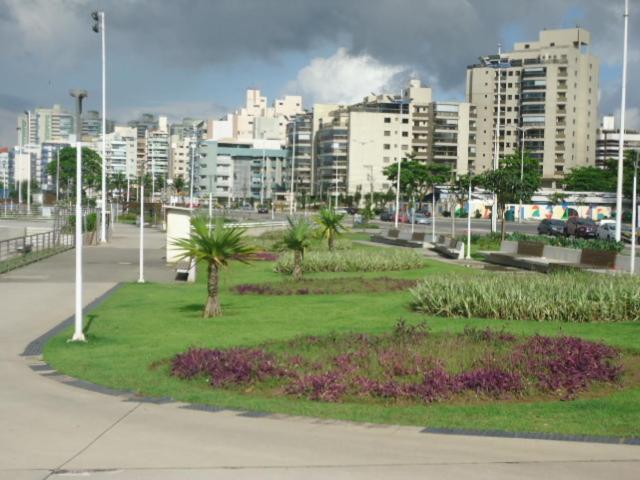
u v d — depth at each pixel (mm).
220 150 157625
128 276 28922
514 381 10617
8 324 17641
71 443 7996
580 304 17344
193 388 11000
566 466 7070
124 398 10297
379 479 6727
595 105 132750
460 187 69812
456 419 9102
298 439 8141
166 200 100625
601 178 114875
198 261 18531
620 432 8359
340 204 136375
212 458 7418
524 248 35906
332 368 11539
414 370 11219
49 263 34281
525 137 131125
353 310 19344
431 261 36250
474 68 139500
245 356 12039
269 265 33531
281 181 158875
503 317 17828
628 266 27109
